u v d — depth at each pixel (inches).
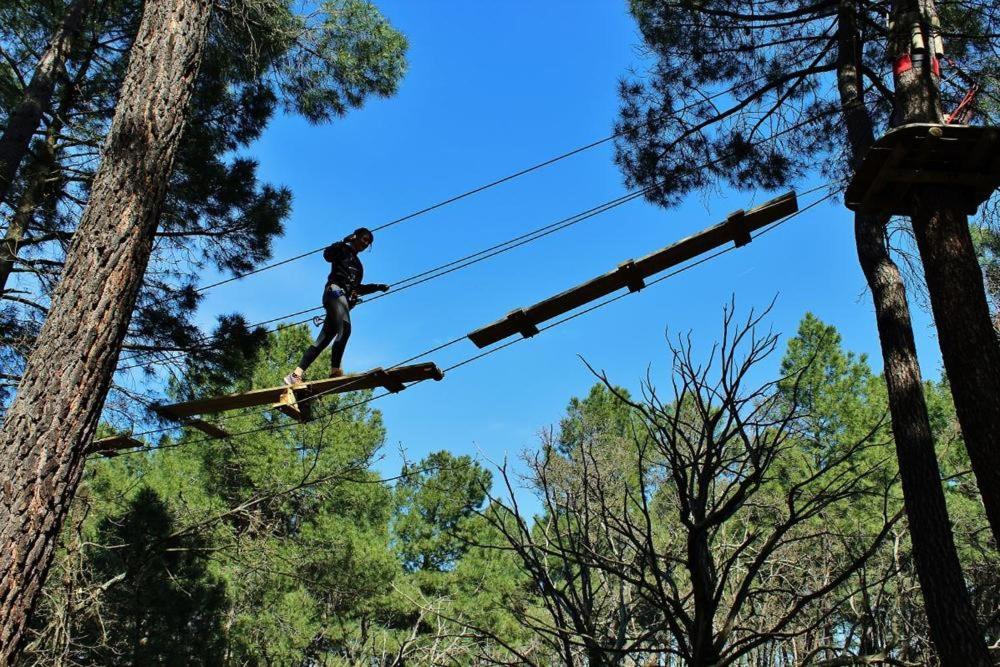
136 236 194.5
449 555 890.1
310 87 397.4
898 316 279.7
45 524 165.2
